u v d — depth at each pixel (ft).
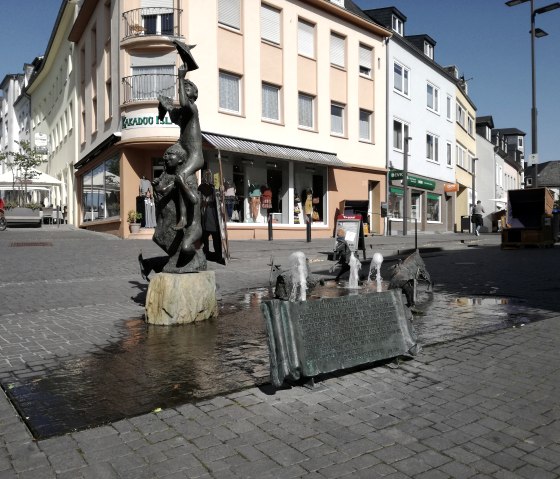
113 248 54.54
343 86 94.07
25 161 105.60
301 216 86.63
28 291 30.42
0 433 11.32
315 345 13.92
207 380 14.85
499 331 20.31
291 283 29.78
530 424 11.87
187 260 23.67
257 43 79.36
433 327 21.43
